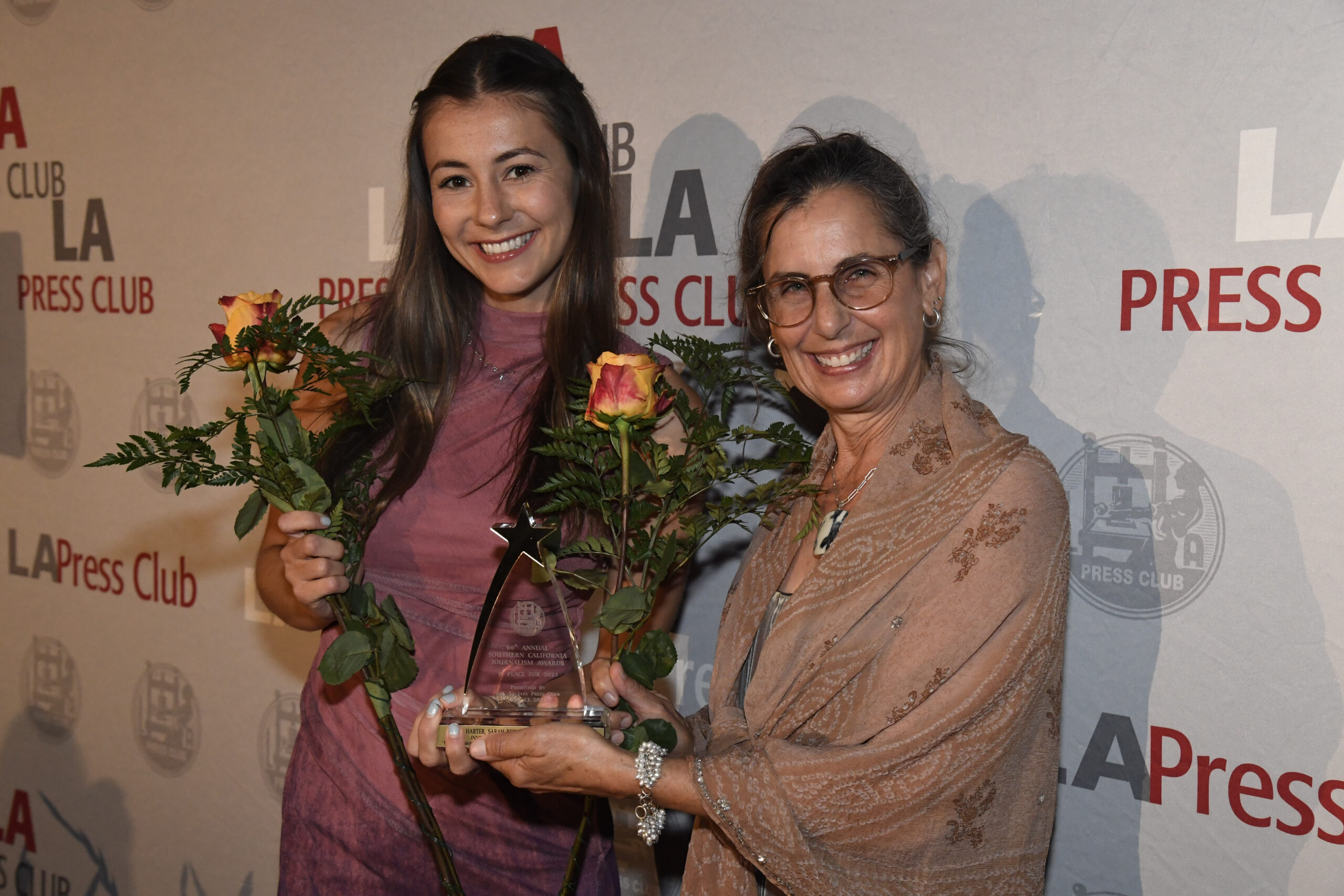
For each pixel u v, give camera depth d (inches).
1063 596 35.6
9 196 85.7
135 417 82.3
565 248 48.0
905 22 53.7
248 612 79.0
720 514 40.0
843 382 40.1
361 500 46.5
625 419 35.8
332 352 38.8
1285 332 46.6
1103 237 50.1
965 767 34.5
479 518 47.7
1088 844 52.6
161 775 84.4
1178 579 49.7
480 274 46.8
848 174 38.9
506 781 48.6
